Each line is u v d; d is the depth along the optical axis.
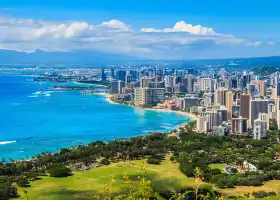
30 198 152.88
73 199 151.62
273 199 107.38
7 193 152.25
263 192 156.75
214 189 166.50
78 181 177.00
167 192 139.50
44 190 163.50
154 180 173.62
